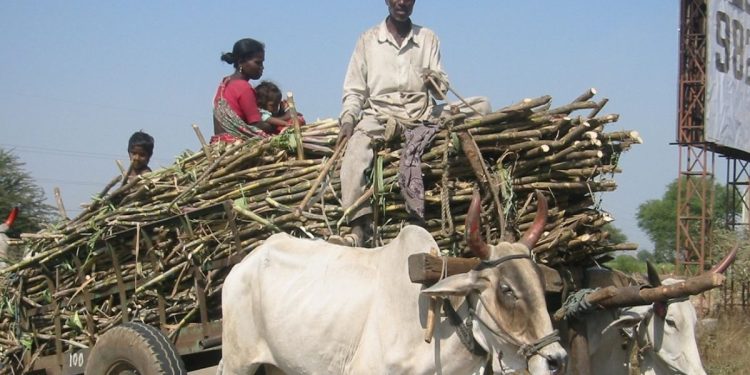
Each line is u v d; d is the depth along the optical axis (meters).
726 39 20.38
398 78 6.06
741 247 18.77
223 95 7.61
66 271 6.80
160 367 5.53
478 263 4.29
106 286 6.52
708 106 19.66
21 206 15.93
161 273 6.18
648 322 5.36
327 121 6.16
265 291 5.08
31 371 6.95
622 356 5.61
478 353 4.34
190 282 6.24
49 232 6.82
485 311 4.19
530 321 4.05
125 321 6.30
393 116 5.66
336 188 5.70
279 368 5.17
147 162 8.08
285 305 4.94
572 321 5.12
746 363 12.12
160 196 6.43
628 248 5.54
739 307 18.44
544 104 5.20
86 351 6.52
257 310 5.14
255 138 6.29
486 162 5.32
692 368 5.25
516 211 5.23
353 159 5.47
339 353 4.71
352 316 4.67
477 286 4.16
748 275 18.42
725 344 13.20
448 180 5.31
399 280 4.52
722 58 20.23
